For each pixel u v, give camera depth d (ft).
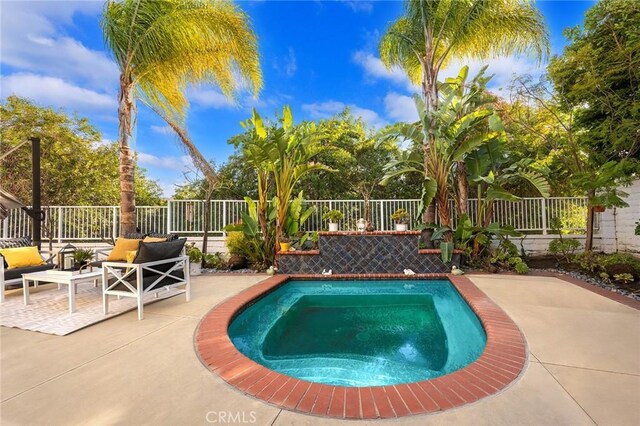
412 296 19.27
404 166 27.30
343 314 15.81
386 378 8.93
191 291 17.89
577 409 6.54
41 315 13.29
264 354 10.80
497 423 6.11
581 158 27.43
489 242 25.75
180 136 27.12
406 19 28.68
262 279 21.77
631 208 26.27
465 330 13.26
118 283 13.52
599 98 22.65
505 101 29.99
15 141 35.37
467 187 27.40
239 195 39.14
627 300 15.19
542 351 9.43
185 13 22.86
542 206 29.63
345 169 40.14
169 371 8.36
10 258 17.34
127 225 23.44
